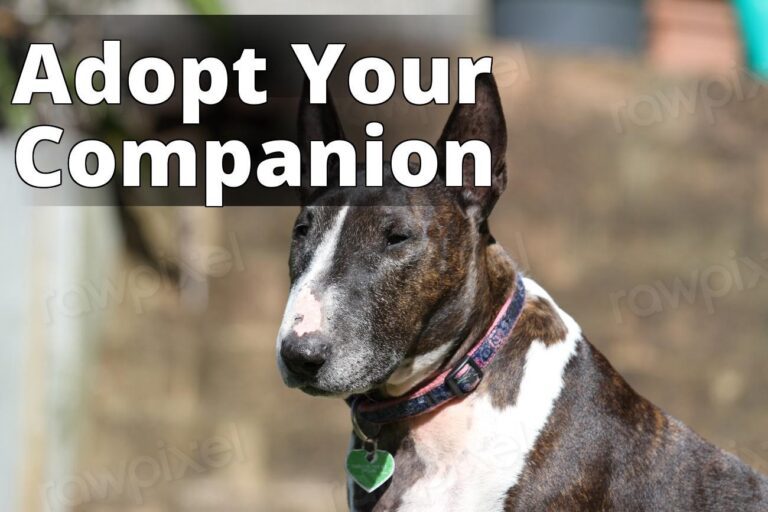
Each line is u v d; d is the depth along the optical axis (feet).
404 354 15.97
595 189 35.55
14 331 28.43
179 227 36.09
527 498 15.96
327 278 15.61
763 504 17.04
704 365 34.58
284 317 15.44
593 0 38.14
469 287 16.46
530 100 35.83
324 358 15.07
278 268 35.68
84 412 34.27
